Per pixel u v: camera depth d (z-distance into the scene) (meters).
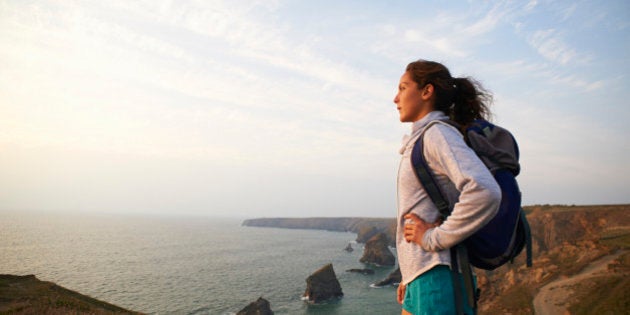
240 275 84.38
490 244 1.65
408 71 2.10
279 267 96.44
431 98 1.99
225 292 66.50
